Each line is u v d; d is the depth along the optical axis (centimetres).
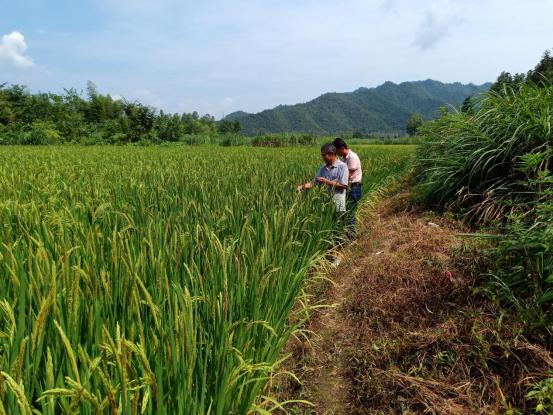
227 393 210
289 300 336
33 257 263
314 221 525
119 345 167
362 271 542
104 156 1438
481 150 650
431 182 772
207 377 226
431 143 930
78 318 217
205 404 218
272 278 323
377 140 5944
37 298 223
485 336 336
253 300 291
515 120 626
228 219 444
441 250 529
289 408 315
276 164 1097
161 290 258
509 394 288
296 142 4394
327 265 540
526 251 381
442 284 428
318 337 414
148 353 218
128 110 4197
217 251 319
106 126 4059
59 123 3809
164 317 235
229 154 1688
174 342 203
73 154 1556
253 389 231
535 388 279
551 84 673
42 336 184
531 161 496
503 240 423
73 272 254
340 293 505
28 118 3906
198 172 841
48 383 158
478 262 434
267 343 262
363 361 356
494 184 631
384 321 412
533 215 493
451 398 297
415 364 337
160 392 181
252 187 640
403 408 297
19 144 3391
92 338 211
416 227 673
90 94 4569
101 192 553
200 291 288
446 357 333
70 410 152
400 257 540
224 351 224
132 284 238
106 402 157
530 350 306
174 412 188
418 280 454
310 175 844
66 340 155
